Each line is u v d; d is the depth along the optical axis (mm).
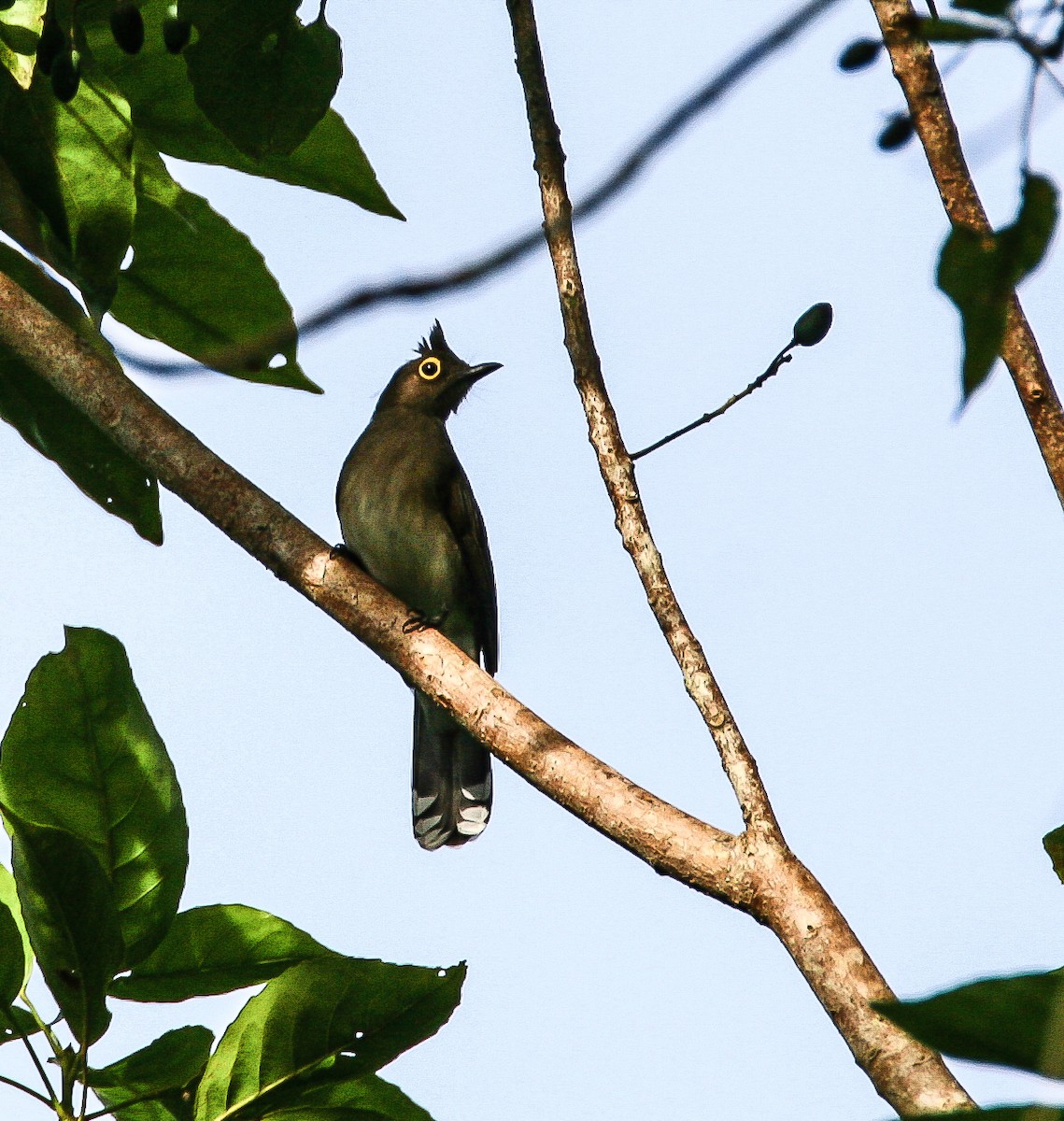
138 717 6094
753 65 2854
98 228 6727
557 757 5727
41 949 5609
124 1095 5992
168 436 6750
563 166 6770
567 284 6656
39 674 6055
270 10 6074
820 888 5070
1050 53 2596
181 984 6105
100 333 6840
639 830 5398
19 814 5965
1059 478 5559
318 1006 5711
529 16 6828
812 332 6664
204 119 7289
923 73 5969
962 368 2643
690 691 5758
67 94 6113
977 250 2643
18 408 7426
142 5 6973
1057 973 2484
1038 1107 2465
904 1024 2561
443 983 5734
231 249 7375
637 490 6328
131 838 6004
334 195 7395
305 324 3146
